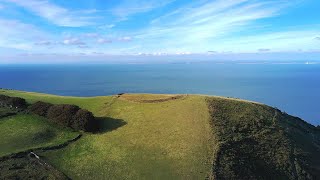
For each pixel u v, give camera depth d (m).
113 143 48.28
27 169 40.81
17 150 45.25
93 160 44.41
